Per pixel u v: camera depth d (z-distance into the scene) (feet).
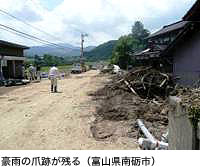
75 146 21.47
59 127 27.35
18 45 100.27
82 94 52.11
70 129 26.55
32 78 104.22
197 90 16.46
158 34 94.84
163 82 43.52
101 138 23.53
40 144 22.11
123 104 36.78
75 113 33.86
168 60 46.62
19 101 45.03
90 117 31.50
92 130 26.00
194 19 30.86
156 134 23.81
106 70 147.74
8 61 96.89
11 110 36.96
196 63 38.34
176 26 84.99
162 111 31.40
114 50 172.65
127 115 30.55
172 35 86.12
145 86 44.21
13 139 23.58
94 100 44.06
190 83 39.55
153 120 28.86
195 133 12.60
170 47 42.88
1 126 28.25
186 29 38.09
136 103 37.50
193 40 39.04
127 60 154.51
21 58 106.52
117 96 43.45
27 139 23.54
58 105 39.91
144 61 80.89
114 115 30.76
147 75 46.68
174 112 15.98
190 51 39.81
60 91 58.54
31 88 67.92
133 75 49.80
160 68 55.72
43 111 35.60
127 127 26.43
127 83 47.29
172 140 16.52
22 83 82.38
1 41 84.84
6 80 78.64
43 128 27.04
